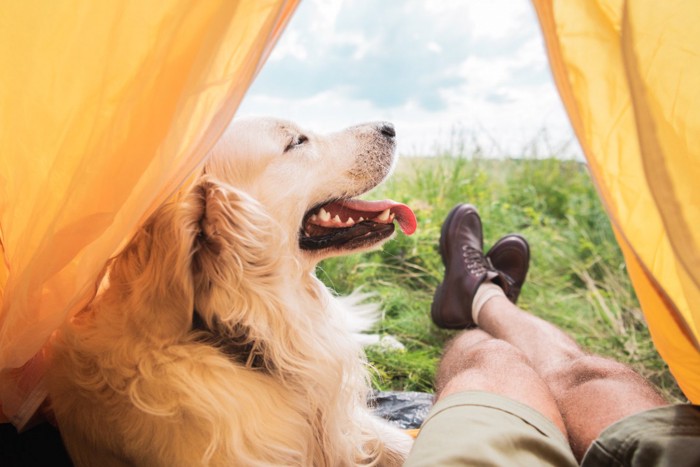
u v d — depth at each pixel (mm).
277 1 927
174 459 1191
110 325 1289
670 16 855
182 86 964
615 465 936
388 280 3227
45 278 1084
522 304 3008
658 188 870
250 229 1406
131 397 1214
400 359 2439
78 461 1288
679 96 872
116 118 1000
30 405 1313
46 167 1078
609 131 999
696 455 849
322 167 1752
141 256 1305
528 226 3830
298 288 1560
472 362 1464
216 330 1385
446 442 1027
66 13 992
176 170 1071
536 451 1039
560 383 1505
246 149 1641
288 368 1420
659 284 1012
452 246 2512
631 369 1510
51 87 1032
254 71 967
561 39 977
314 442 1443
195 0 938
